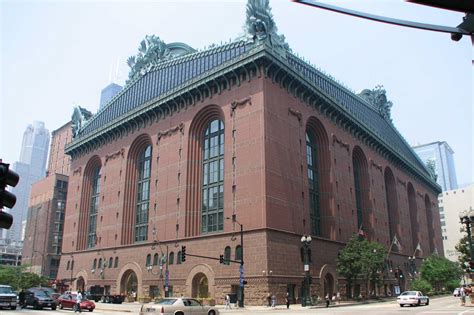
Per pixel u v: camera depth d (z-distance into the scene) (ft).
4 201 25.45
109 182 230.07
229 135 169.99
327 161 195.42
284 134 167.32
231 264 152.97
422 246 303.27
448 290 289.12
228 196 163.32
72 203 256.93
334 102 204.44
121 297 182.19
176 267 174.09
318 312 104.88
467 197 541.75
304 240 148.97
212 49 195.52
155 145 205.87
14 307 115.24
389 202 271.28
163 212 189.47
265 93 161.99
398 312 98.12
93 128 263.08
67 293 130.31
